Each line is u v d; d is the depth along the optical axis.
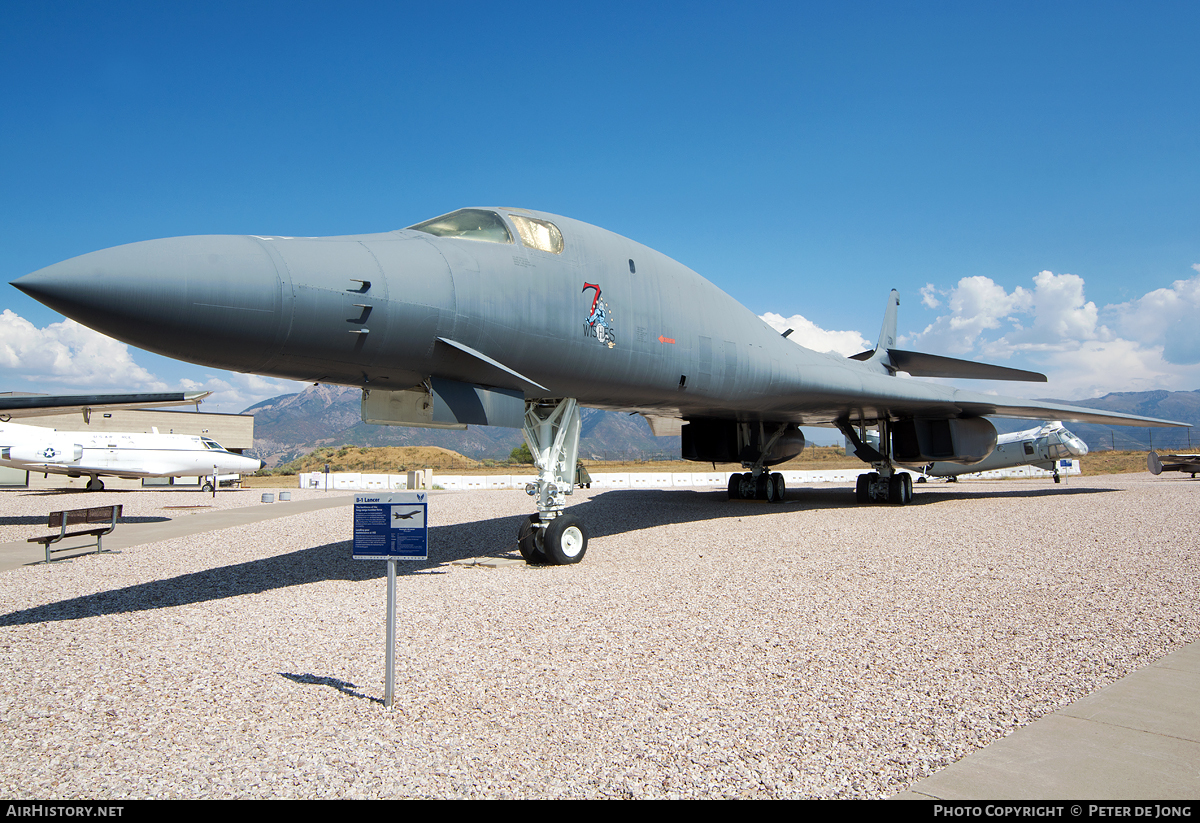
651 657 4.27
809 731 3.13
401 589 6.54
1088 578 6.43
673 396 9.57
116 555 9.78
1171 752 2.85
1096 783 2.59
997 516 11.88
